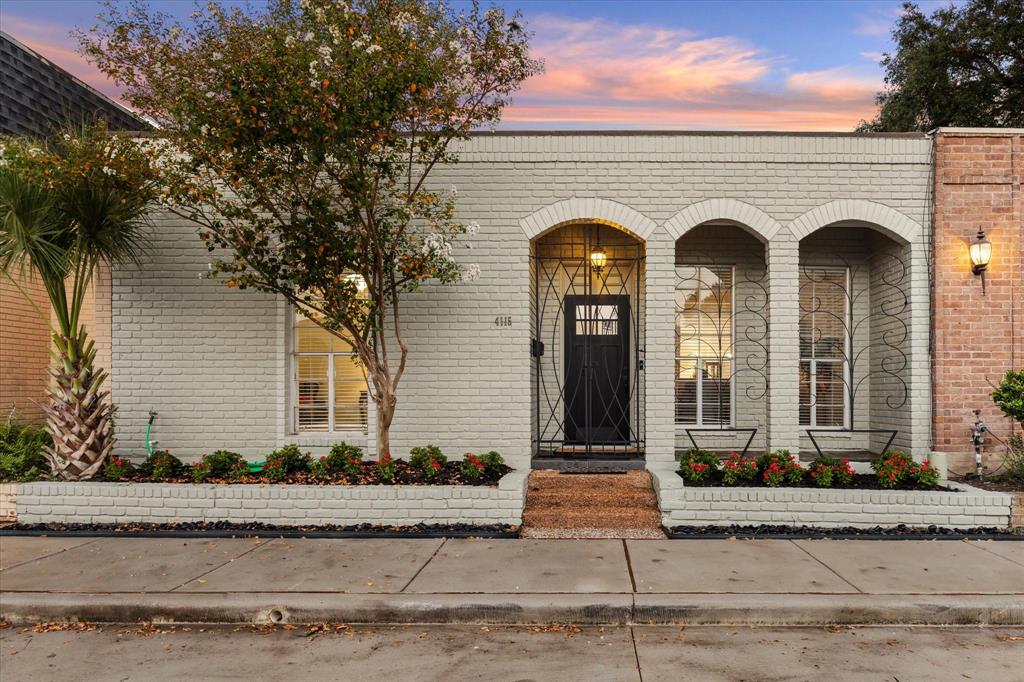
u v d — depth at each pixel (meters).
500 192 8.54
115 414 8.66
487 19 6.82
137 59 6.72
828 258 9.75
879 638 4.57
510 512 6.91
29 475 7.59
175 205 7.67
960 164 8.41
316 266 6.88
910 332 8.45
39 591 5.11
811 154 8.45
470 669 4.11
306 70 6.27
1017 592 5.04
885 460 7.49
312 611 4.88
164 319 8.71
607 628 4.77
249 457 8.70
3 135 8.21
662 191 8.49
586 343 8.98
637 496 7.52
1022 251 8.38
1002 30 15.30
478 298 8.52
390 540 6.51
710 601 4.87
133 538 6.61
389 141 6.73
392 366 8.56
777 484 7.25
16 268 9.20
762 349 9.73
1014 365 8.32
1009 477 7.93
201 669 4.12
